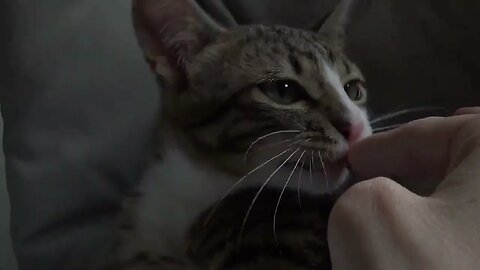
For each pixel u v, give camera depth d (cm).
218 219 21
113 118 26
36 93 25
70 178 25
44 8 26
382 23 26
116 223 24
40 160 25
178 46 22
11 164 25
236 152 21
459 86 26
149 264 22
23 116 25
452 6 27
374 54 26
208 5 26
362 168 13
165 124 23
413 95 26
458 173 9
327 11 27
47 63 25
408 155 12
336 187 20
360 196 9
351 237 9
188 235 21
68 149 25
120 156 26
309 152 19
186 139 22
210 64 21
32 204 25
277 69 20
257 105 20
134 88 26
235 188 21
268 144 20
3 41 26
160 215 22
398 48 26
